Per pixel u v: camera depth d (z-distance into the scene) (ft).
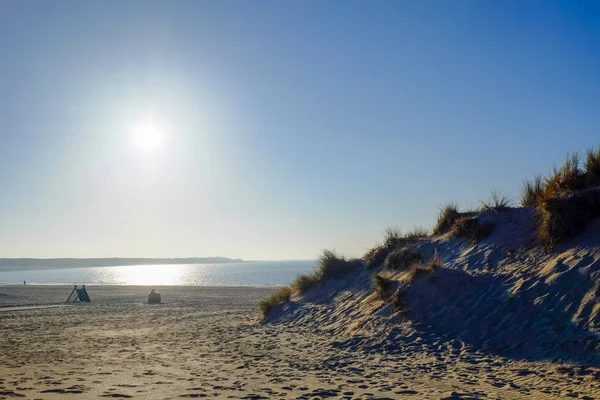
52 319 70.54
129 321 65.82
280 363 32.01
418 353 32.24
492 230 45.34
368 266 59.06
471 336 32.83
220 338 46.19
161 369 30.17
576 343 27.17
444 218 54.13
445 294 39.06
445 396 21.57
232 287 188.34
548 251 37.42
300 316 54.24
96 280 413.80
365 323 41.47
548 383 23.35
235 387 24.36
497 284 37.06
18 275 627.87
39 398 21.57
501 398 21.06
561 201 37.42
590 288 30.71
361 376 27.04
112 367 31.01
